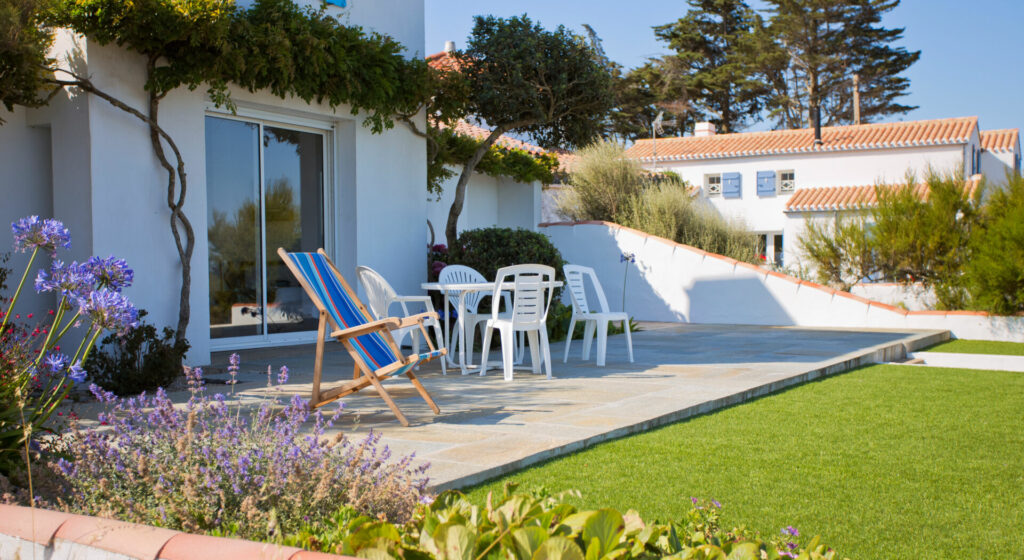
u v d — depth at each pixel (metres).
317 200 9.12
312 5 8.47
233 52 6.91
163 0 6.52
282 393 5.91
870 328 12.39
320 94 8.21
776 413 5.49
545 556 1.62
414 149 9.76
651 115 38.50
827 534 3.01
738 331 11.91
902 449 4.39
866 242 13.84
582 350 9.09
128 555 1.82
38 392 4.20
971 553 2.83
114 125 6.70
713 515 2.74
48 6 5.87
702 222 15.41
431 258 10.27
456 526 1.72
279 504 2.43
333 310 5.23
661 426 5.00
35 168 6.98
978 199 12.99
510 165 14.70
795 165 26.20
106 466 2.61
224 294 8.18
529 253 9.88
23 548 2.05
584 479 3.68
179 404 5.36
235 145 8.26
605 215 16.50
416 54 9.91
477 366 7.44
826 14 37.69
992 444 4.53
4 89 5.96
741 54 38.38
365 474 2.64
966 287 12.52
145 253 6.96
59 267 3.38
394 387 6.30
